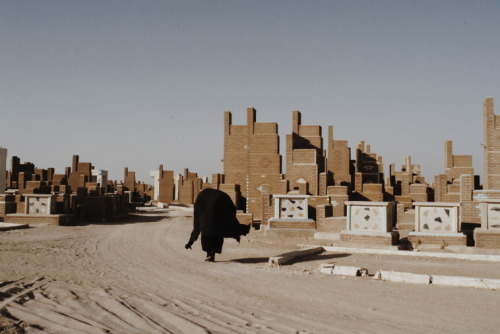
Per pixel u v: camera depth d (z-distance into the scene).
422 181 52.34
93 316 6.33
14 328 5.40
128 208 42.47
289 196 22.80
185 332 5.71
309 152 33.75
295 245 19.03
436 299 8.45
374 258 15.18
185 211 51.59
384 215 17.61
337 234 20.95
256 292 9.01
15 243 17.41
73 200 28.94
